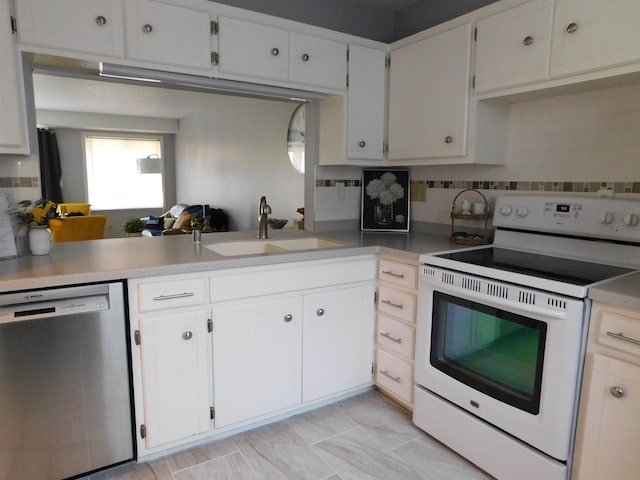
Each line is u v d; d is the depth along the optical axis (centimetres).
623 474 135
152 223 694
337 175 285
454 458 189
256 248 247
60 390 159
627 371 132
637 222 169
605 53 162
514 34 191
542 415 152
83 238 463
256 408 203
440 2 259
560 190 207
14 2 165
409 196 284
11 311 146
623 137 183
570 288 142
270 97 245
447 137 226
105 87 510
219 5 205
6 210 180
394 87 257
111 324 164
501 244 220
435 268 192
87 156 816
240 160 555
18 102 170
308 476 177
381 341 234
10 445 153
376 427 212
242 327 193
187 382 183
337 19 269
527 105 218
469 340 180
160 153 872
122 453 175
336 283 218
